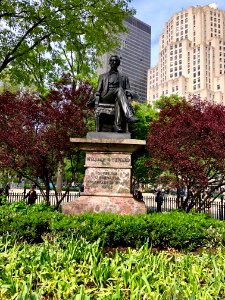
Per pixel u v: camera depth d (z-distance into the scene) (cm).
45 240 540
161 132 1125
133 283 354
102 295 329
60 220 632
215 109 1133
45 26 1592
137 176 2161
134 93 907
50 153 1154
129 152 831
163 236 615
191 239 613
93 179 823
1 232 604
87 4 1572
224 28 14712
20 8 1518
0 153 1072
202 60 13075
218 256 496
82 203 795
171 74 13988
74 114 1120
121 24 1741
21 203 952
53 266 413
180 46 13838
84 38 1756
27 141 1047
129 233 608
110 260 451
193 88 13300
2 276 378
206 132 1042
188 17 14625
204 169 1126
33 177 1480
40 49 1736
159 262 422
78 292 343
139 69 12044
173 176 1182
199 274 404
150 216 677
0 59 1631
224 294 363
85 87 1206
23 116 1100
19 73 1683
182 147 1091
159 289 357
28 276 371
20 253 443
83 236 592
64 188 3694
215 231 620
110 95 893
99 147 830
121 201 798
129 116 843
